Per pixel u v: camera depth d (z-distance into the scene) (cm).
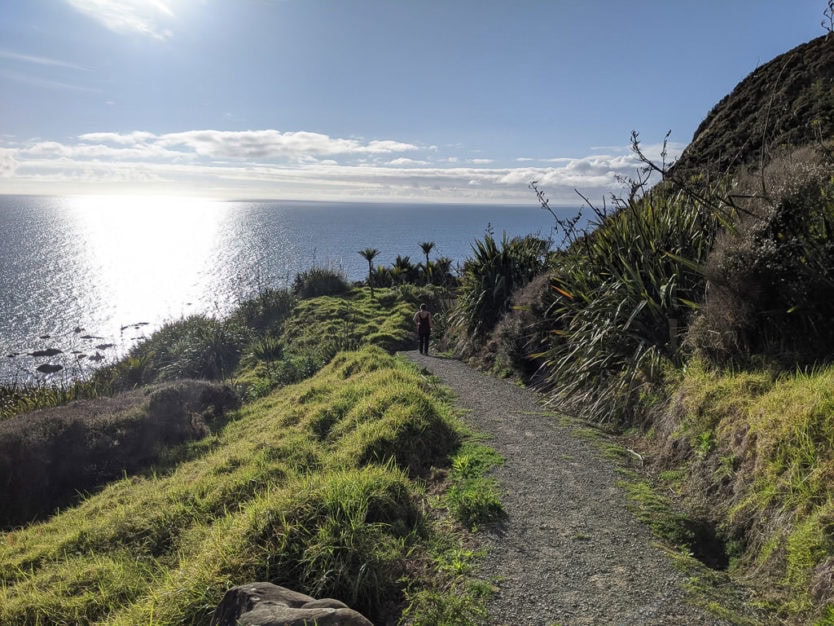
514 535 416
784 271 524
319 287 2441
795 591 318
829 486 338
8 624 394
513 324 1059
